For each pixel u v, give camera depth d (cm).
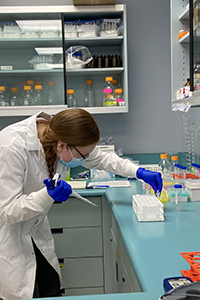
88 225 217
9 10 230
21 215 120
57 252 219
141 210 138
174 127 277
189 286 65
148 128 277
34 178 136
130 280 130
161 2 268
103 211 216
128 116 276
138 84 274
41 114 145
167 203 169
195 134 242
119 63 250
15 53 237
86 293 221
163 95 275
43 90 242
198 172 198
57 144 123
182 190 173
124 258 147
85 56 250
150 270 91
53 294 163
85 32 243
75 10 233
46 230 162
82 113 118
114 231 189
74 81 272
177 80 205
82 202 215
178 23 203
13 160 122
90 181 241
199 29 142
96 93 273
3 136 128
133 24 270
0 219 127
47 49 236
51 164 133
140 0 268
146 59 272
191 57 153
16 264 135
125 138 277
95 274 220
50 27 233
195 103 147
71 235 218
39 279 159
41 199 120
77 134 115
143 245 110
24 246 142
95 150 174
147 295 78
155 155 275
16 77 243
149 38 271
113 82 256
